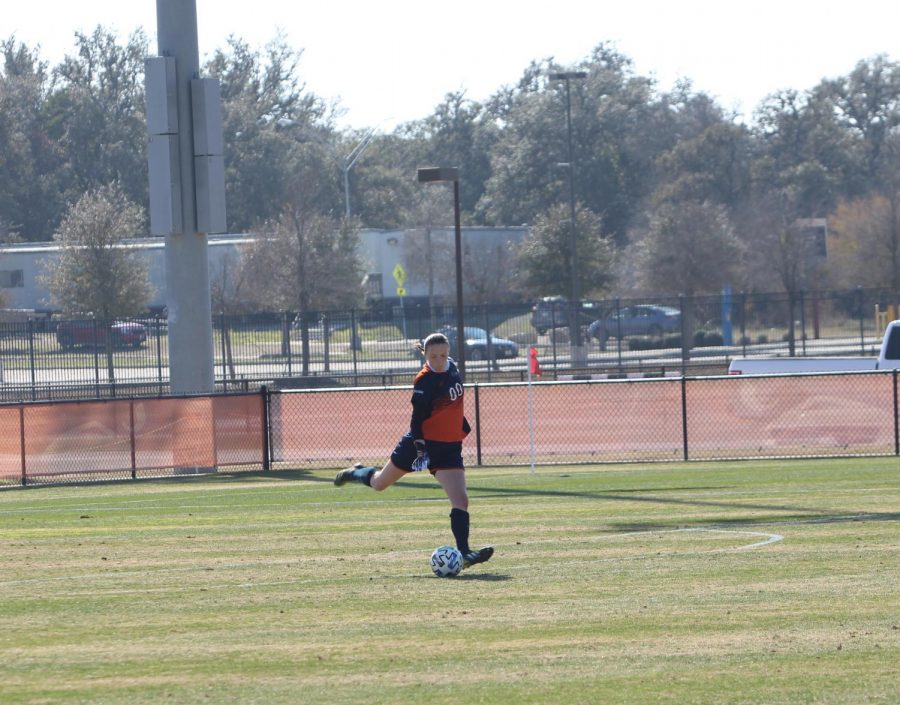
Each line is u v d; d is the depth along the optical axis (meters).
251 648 29.73
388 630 31.52
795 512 54.75
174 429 84.00
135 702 25.03
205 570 41.84
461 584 38.00
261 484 76.38
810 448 90.62
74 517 59.69
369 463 87.94
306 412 94.88
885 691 25.27
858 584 36.91
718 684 25.97
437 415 39.47
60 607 35.25
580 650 29.11
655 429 92.31
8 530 54.50
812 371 103.06
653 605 34.22
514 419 92.75
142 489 75.62
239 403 85.00
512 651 29.09
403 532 51.00
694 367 165.75
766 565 40.56
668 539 47.12
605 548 45.09
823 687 25.61
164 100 90.25
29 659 28.80
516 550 44.97
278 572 41.06
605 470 80.38
